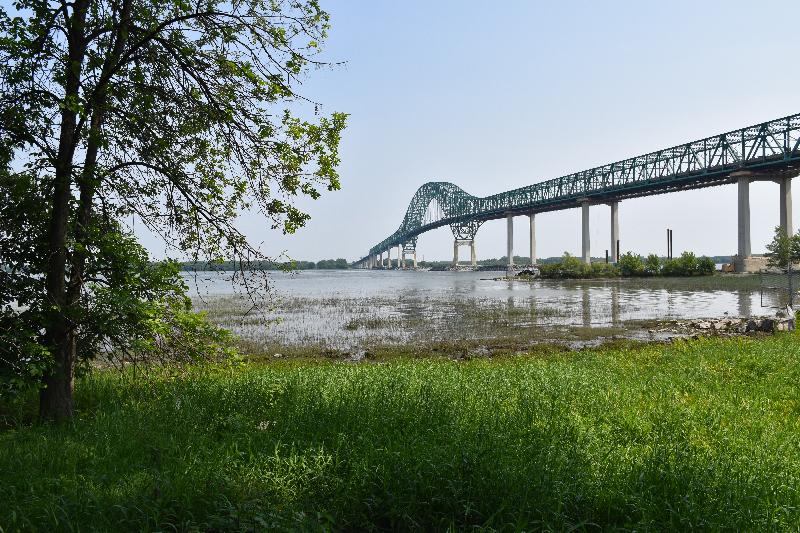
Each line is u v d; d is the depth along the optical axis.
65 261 7.50
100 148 7.58
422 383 9.27
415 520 4.65
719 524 4.39
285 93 7.57
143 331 7.62
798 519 4.63
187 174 7.98
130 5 7.36
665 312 30.83
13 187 7.11
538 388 9.34
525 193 125.38
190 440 6.22
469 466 5.06
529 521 4.47
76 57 7.12
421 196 196.88
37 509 4.50
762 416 8.00
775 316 21.39
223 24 7.48
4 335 6.69
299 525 4.30
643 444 6.55
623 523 4.66
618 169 96.12
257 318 28.78
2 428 7.20
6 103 6.71
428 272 177.00
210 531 4.39
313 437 6.32
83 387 9.15
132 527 4.39
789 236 67.44
